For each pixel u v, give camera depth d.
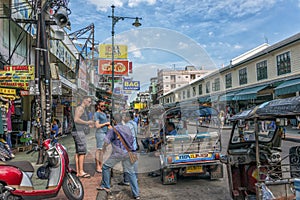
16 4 8.54
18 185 3.52
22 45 9.67
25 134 8.92
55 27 11.18
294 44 15.22
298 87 13.36
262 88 17.17
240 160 3.68
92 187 4.73
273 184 2.96
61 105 12.93
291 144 9.27
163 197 4.33
